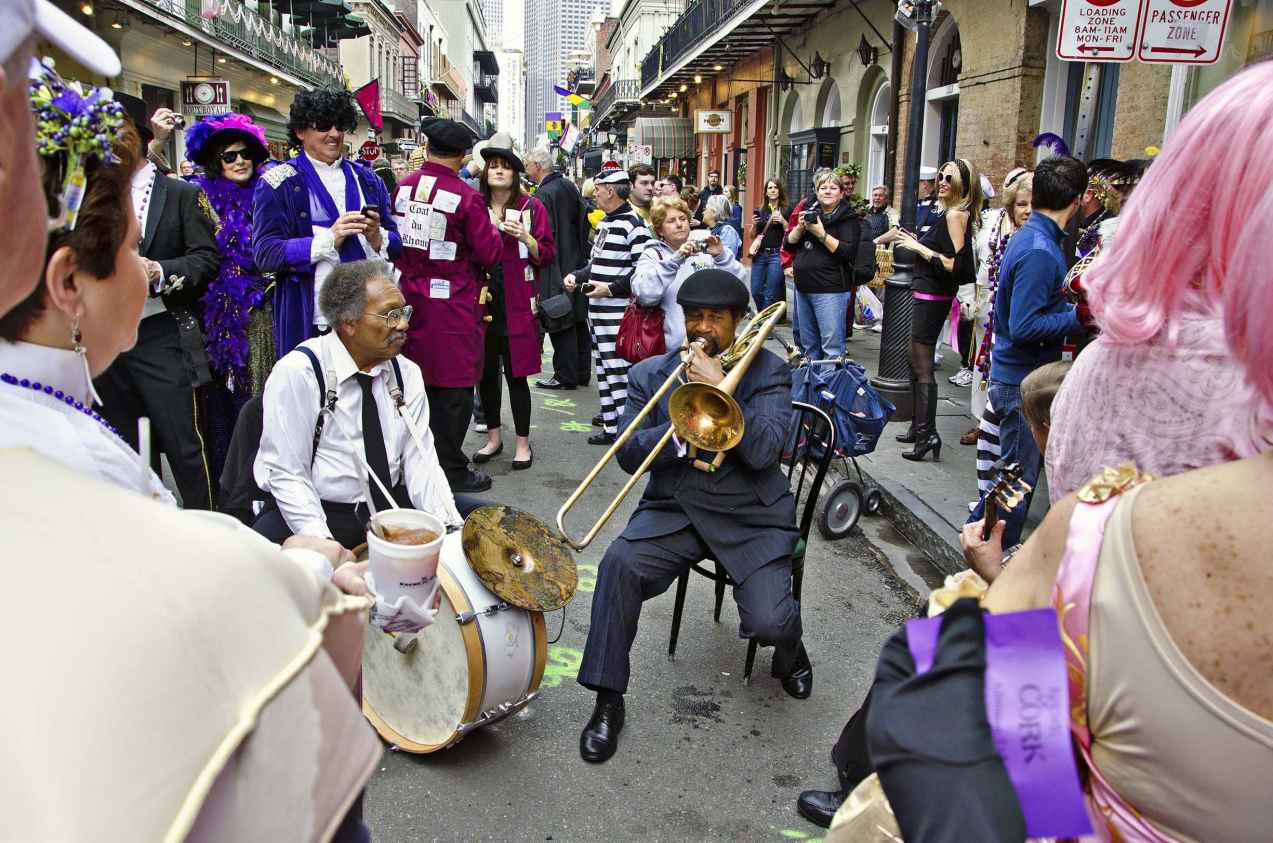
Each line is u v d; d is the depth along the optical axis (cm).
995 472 444
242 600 70
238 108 2569
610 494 582
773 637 319
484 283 554
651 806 290
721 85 2722
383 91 4531
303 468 306
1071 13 407
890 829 149
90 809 56
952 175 603
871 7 1469
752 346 317
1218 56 414
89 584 63
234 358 468
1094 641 93
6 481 69
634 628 318
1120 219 131
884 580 464
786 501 336
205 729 63
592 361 1080
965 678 90
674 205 551
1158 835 93
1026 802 87
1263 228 92
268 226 450
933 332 609
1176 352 127
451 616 287
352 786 77
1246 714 85
